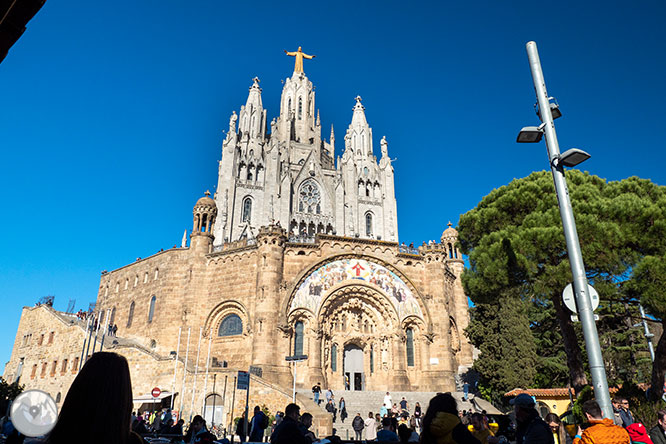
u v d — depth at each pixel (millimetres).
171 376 38031
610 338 45438
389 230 108875
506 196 28281
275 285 42969
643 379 44156
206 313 45719
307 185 105875
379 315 47031
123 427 3348
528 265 24672
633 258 22828
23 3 5934
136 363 40656
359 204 109188
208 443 13039
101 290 61469
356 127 117500
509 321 42656
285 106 119188
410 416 35562
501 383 41094
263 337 41000
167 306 47031
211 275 46938
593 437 7633
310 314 43688
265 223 97000
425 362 45562
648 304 21922
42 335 54688
